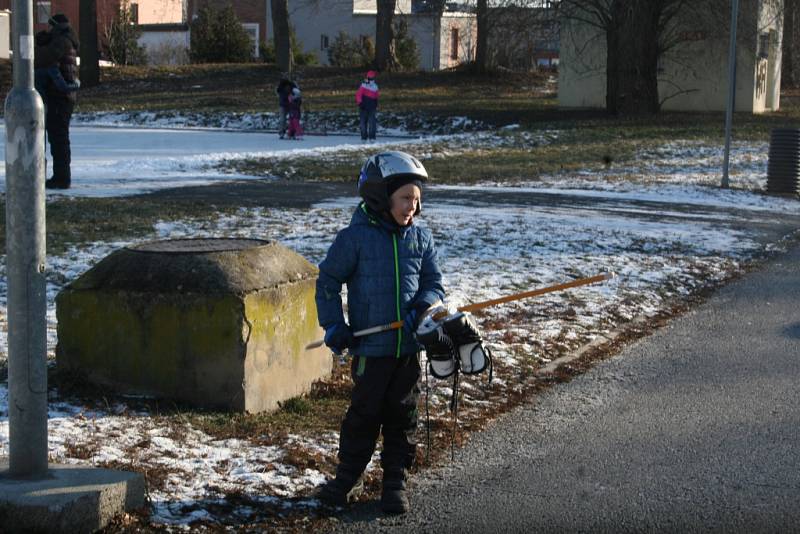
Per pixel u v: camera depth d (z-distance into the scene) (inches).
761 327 376.2
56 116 688.4
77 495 177.3
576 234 565.0
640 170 950.4
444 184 829.8
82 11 1936.5
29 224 181.9
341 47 2346.2
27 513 174.2
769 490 214.5
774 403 280.1
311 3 2486.5
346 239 196.1
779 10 1530.5
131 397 252.4
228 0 2854.3
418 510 201.0
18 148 180.2
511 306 386.0
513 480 218.8
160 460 213.5
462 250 501.4
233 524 186.7
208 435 231.1
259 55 2608.3
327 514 195.0
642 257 510.0
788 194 831.7
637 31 1380.4
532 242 532.7
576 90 1614.2
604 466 228.4
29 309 183.8
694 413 270.1
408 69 2103.8
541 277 444.5
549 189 807.1
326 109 1587.1
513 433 250.4
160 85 1934.1
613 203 725.3
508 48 1876.2
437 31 2407.7
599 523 196.4
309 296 271.6
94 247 474.9
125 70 2048.5
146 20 2819.9
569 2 1408.7
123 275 254.2
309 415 254.4
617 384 297.3
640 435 251.0
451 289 407.5
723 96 1551.4
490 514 199.9
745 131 1232.8
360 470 201.2
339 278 196.9
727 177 852.0
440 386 282.5
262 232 534.3
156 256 255.3
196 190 723.4
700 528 194.5
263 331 251.3
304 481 208.2
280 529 186.5
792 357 332.2
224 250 257.8
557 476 221.6
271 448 225.9
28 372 184.9
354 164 928.3
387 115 1515.7
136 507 188.7
